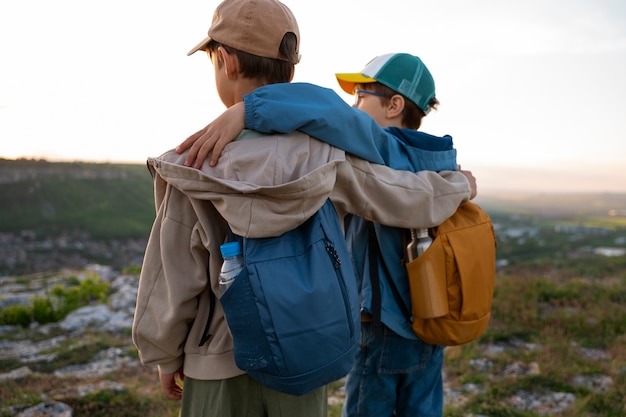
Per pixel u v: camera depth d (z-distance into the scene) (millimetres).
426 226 1581
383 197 1458
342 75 1961
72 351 5641
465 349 4703
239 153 1207
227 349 1294
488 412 3396
